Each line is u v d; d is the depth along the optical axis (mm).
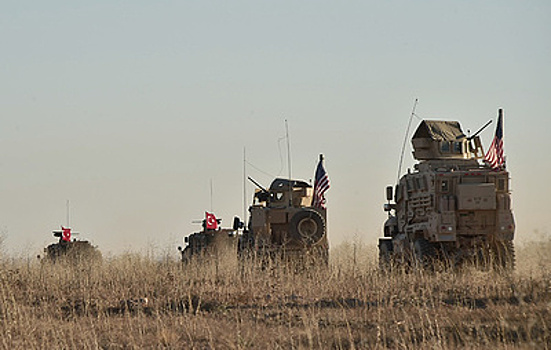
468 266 43531
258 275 43312
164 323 29078
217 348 24672
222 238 68875
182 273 42812
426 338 24438
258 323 29094
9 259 49594
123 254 51594
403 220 51156
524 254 37281
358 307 31438
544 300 28734
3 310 30156
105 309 34125
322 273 42156
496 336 23719
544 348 21328
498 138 49750
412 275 40312
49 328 28484
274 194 57969
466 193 45094
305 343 24406
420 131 53469
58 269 46500
